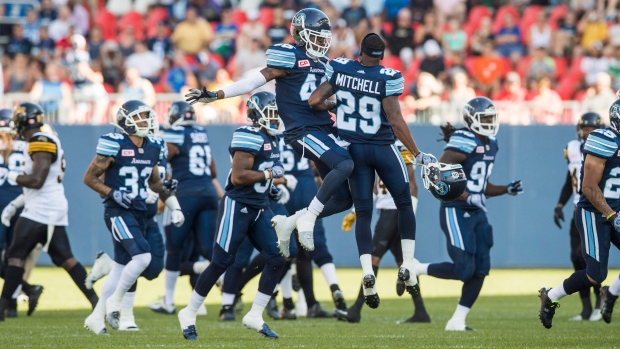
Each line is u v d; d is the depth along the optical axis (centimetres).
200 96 2250
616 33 6069
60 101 5009
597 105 5019
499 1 6338
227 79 5456
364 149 2252
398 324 2948
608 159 2353
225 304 3036
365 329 2766
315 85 2312
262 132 2539
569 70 5938
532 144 5034
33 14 6334
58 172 2958
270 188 2670
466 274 2719
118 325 2611
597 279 2369
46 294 3959
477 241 2758
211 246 3281
